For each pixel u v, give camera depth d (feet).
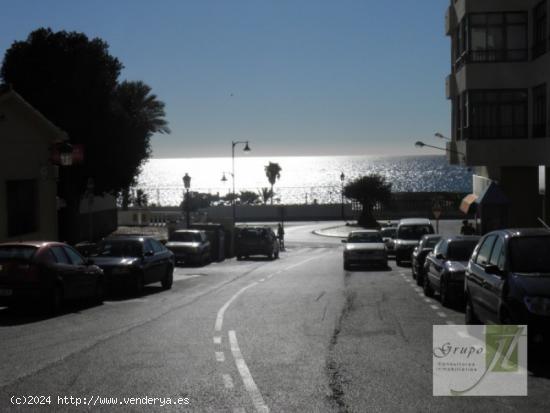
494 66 111.04
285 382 28.14
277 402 25.05
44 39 124.16
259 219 253.44
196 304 55.88
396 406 24.56
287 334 40.06
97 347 36.01
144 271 65.10
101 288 57.72
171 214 198.90
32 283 47.60
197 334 40.22
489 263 37.83
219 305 54.80
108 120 126.41
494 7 110.73
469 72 111.65
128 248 66.95
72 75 122.72
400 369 30.55
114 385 27.66
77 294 52.90
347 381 28.30
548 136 99.40
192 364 31.68
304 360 32.55
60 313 50.42
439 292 55.26
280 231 161.89
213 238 126.41
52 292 48.57
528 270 34.14
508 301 32.35
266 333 40.50
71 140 122.31
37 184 87.71
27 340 38.27
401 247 104.99
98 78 125.59
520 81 110.52
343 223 237.86
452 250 56.80
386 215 237.25
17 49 124.36
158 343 37.19
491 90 111.55
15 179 81.97
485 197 106.22
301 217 254.27
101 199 157.79
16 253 48.91
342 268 100.53
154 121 150.41
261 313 49.60
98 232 155.63
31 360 32.63
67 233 131.54
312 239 188.44
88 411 23.93
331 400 25.32
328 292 64.49
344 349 35.29
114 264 62.85
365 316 47.75
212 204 265.34
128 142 131.23
